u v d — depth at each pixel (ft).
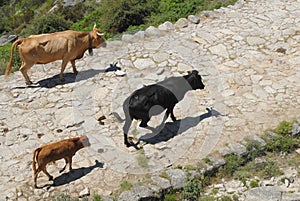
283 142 36.63
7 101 43.60
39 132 39.42
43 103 43.14
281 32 52.75
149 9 76.38
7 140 38.52
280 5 59.11
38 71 48.26
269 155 36.14
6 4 156.66
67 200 31.89
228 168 34.73
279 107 41.16
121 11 75.97
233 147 35.99
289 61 47.85
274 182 33.83
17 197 32.81
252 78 45.21
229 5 60.23
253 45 50.65
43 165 32.96
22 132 39.42
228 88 43.88
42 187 33.55
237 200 32.63
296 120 39.01
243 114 40.24
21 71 45.16
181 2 74.28
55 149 32.96
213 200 32.53
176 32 53.21
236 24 54.90
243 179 34.17
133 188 32.45
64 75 47.16
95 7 106.52
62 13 105.81
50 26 87.40
